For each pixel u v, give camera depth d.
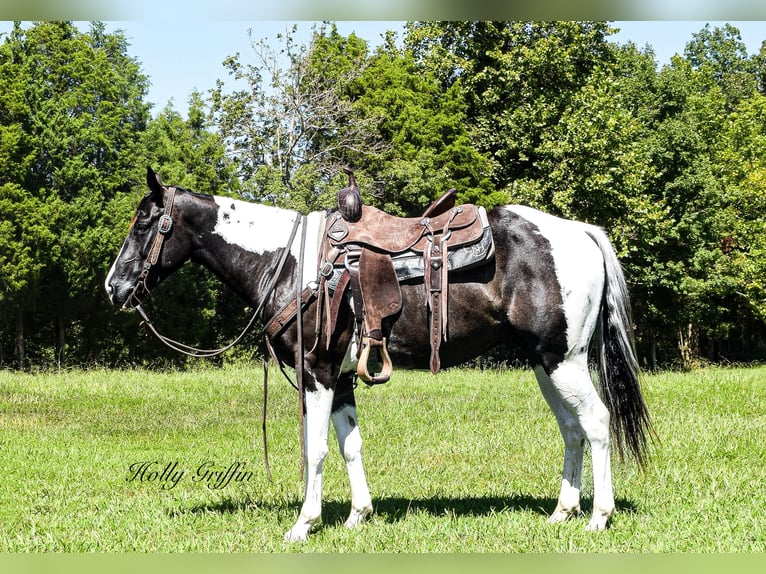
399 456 8.81
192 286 27.42
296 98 24.56
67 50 28.19
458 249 5.57
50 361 28.23
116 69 36.09
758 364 29.19
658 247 28.02
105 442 10.14
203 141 28.16
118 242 26.17
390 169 23.95
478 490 7.16
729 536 5.39
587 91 24.89
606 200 24.61
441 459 8.66
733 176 30.80
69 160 25.94
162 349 28.58
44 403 13.78
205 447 9.77
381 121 25.55
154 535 5.75
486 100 26.53
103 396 14.63
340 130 25.25
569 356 5.64
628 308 5.82
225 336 29.62
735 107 39.75
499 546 5.24
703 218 27.47
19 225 24.39
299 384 5.65
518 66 25.88
